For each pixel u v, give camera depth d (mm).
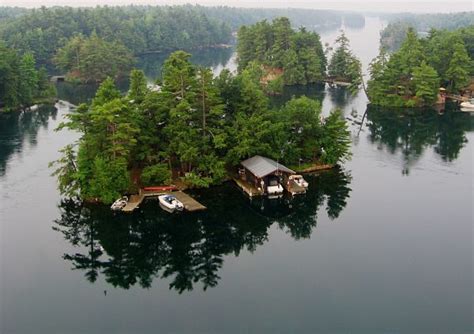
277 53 187125
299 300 51562
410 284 54062
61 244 63656
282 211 74125
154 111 80312
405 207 74250
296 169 88250
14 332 46656
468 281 54531
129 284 55375
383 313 49250
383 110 140500
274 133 84188
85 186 73312
